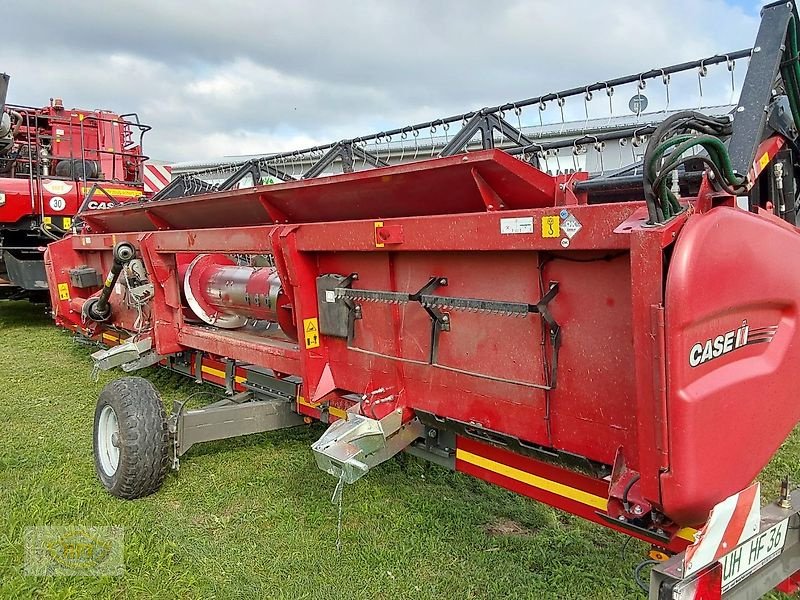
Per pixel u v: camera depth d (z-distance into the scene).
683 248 1.61
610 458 2.00
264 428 3.61
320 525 3.12
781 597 2.47
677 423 1.66
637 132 3.00
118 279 5.01
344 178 2.73
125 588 2.60
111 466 3.50
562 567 2.73
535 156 3.55
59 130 9.20
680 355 1.64
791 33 2.08
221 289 4.19
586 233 1.85
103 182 8.85
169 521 3.14
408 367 2.64
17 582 2.59
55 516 3.15
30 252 8.64
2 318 9.58
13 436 4.36
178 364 4.87
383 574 2.71
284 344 3.49
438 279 2.43
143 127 9.26
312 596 2.56
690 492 1.70
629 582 2.62
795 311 2.01
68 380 5.86
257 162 5.55
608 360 1.95
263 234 3.13
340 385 3.00
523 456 2.44
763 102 1.95
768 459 1.99
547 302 2.06
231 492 3.46
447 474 3.70
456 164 2.31
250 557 2.84
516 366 2.22
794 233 2.01
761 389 1.90
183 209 4.08
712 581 1.61
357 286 2.80
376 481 3.60
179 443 3.37
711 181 1.79
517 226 2.03
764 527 1.79
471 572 2.71
